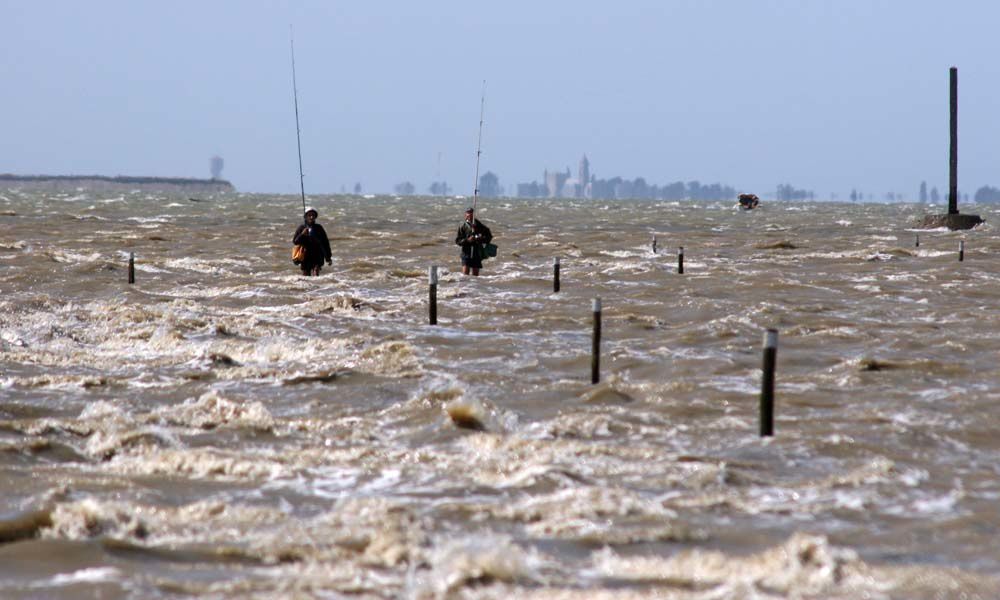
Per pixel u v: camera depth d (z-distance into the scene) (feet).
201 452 143.33
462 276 393.09
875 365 212.43
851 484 130.82
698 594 91.86
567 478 131.64
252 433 159.63
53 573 97.50
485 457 144.77
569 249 536.42
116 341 249.96
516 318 286.46
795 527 113.19
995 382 200.54
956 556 103.50
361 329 267.18
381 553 103.50
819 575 95.66
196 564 101.30
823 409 176.55
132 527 110.83
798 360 225.35
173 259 451.53
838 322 278.05
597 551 105.29
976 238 649.20
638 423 166.61
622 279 391.45
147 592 92.68
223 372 208.03
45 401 183.73
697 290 354.13
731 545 107.65
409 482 132.67
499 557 98.27
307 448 151.12
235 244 559.38
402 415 174.60
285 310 302.25
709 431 160.86
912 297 344.08
